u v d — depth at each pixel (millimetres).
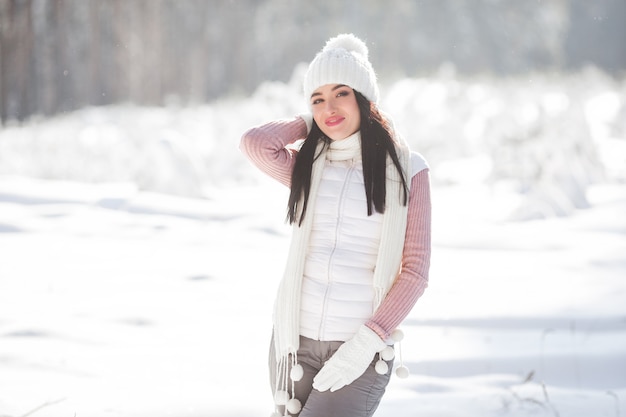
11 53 54031
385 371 4078
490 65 67188
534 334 7828
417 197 4195
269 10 67812
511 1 68938
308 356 4195
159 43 59625
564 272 10438
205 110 33062
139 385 6293
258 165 4375
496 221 14219
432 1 67312
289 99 23938
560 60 71812
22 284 9711
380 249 4105
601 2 84938
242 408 5820
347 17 67125
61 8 57656
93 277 10141
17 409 5637
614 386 6645
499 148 18391
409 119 21688
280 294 4211
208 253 11758
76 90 57688
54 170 19594
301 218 4219
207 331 7930
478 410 5883
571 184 15492
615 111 23094
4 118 52031
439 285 9820
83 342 7445
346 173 4238
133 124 26297
